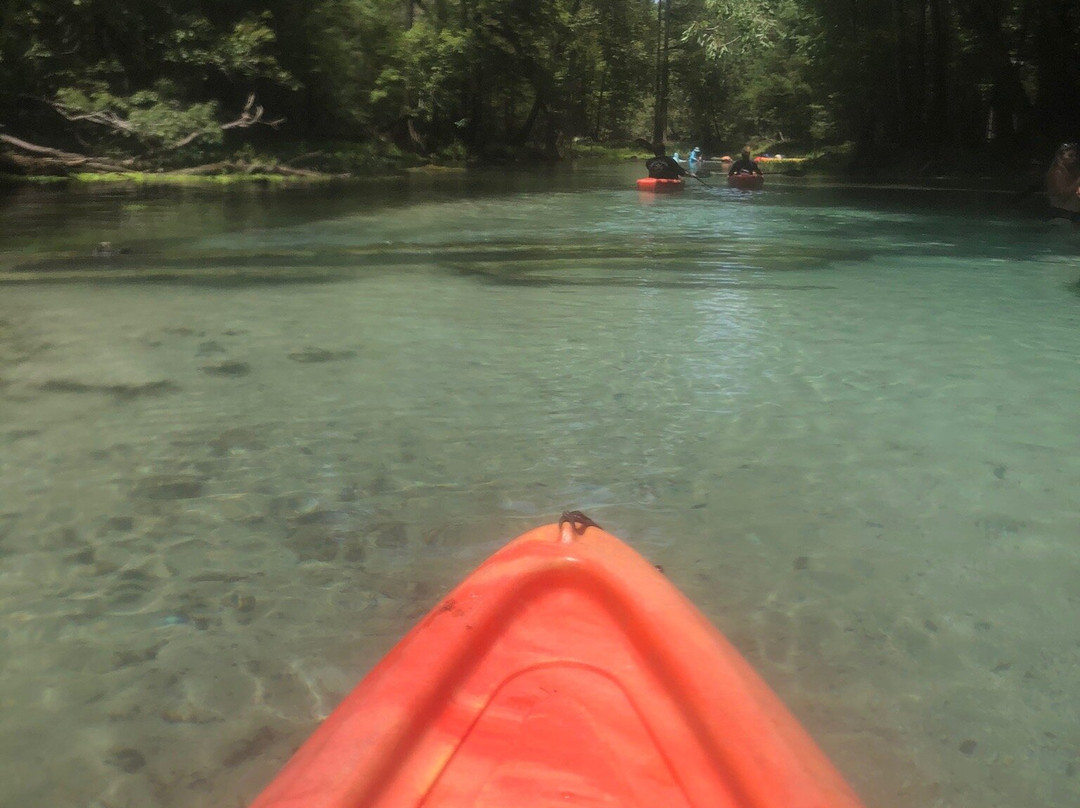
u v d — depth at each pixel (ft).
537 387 15.44
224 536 9.96
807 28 117.19
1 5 65.57
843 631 8.20
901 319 21.01
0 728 6.84
